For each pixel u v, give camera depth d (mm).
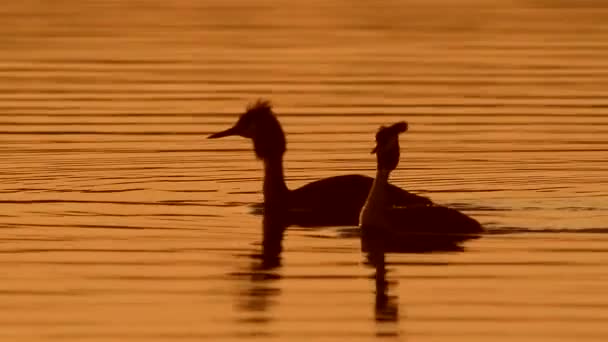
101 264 16922
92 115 26422
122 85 29328
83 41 34594
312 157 23391
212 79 29969
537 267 16703
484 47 34062
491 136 24656
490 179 21578
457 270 16625
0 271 16578
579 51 33531
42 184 21266
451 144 24094
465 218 18547
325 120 26109
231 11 40500
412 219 18656
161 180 21719
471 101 27766
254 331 14359
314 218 19797
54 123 25688
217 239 18312
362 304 15281
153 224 18984
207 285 16047
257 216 19703
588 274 16375
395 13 40156
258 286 15992
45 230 18562
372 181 20562
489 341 14023
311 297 15570
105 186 21219
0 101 27641
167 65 31578
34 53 32906
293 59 32406
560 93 28516
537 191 20734
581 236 18188
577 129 25203
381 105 27391
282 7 41406
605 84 29469
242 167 22734
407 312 14977
